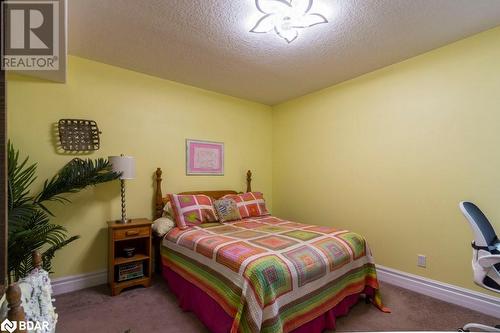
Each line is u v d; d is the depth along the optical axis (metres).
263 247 1.93
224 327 1.68
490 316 2.07
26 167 2.32
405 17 1.95
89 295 2.41
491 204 2.11
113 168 2.50
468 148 2.24
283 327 1.58
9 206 1.84
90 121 2.63
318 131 3.52
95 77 2.69
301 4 1.75
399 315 2.10
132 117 2.92
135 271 2.61
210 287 1.88
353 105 3.11
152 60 2.67
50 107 2.46
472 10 1.88
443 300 2.34
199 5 1.81
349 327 1.94
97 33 2.16
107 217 2.73
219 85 3.36
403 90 2.66
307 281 1.76
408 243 2.61
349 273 2.11
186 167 3.32
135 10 1.86
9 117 2.28
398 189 2.69
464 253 2.25
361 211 3.00
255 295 1.52
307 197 3.65
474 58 2.21
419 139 2.54
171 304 2.27
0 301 0.93
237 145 3.84
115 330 1.88
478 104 2.19
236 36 2.20
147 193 3.01
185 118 3.33
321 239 2.17
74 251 2.54
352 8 1.83
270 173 4.23
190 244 2.25
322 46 2.37
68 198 2.51
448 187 2.35
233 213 3.07
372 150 2.91
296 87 3.42
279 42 2.30
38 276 1.18
